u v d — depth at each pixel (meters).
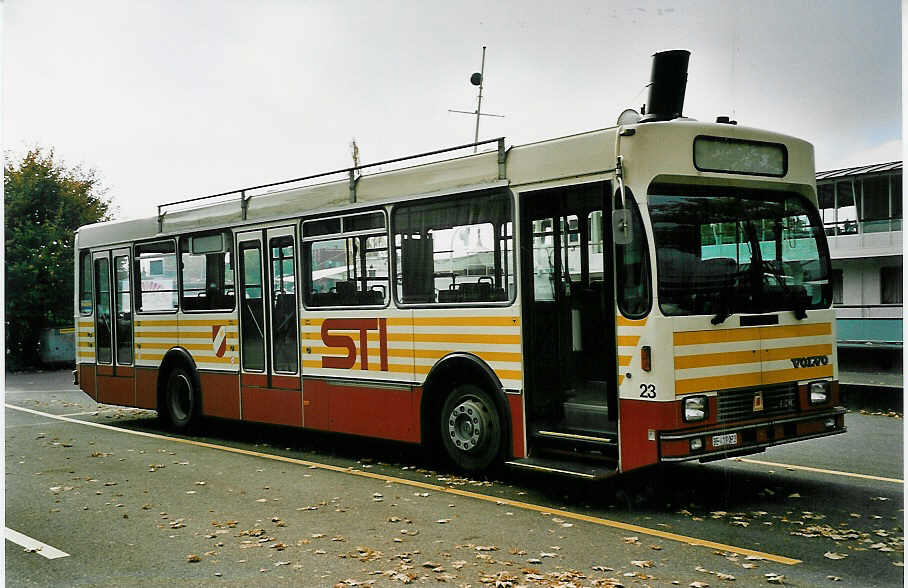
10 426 13.63
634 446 6.98
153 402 12.80
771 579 5.30
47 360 28.94
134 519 7.25
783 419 7.36
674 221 7.13
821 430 7.62
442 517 7.08
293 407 10.48
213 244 11.65
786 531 6.45
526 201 8.05
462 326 8.51
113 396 13.62
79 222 32.28
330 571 5.68
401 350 9.13
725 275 7.29
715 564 5.65
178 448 11.10
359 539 6.45
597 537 6.38
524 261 8.01
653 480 8.43
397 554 6.02
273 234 10.73
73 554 6.25
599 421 7.54
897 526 6.56
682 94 8.34
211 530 6.81
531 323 8.00
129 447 11.23
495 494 7.94
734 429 7.03
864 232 22.81
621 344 7.10
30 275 29.03
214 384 11.73
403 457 10.10
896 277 22.38
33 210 31.27
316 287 10.18
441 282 8.73
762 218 7.67
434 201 8.84
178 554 6.18
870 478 8.39
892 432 11.41
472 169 8.48
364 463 9.75
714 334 7.08
